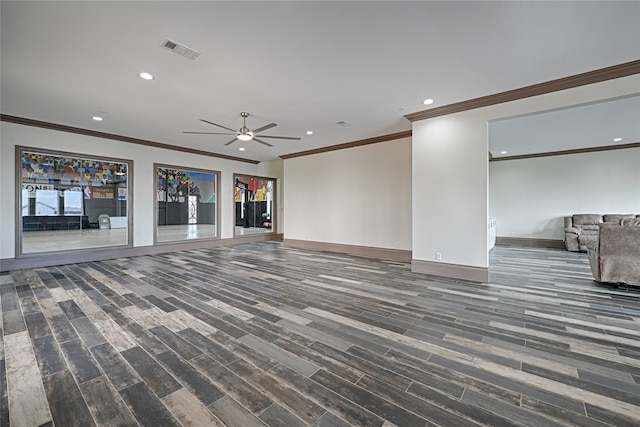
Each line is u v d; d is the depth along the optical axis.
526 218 7.66
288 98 3.78
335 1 2.03
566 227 6.99
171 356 1.97
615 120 4.73
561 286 3.67
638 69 2.88
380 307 2.92
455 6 2.08
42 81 3.29
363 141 6.05
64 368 1.82
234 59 2.82
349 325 2.48
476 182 3.91
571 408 1.45
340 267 4.89
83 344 2.13
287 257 5.93
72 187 7.16
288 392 1.58
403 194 5.55
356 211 6.25
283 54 2.73
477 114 3.88
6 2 2.01
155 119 4.66
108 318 2.62
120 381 1.68
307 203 7.20
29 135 4.75
